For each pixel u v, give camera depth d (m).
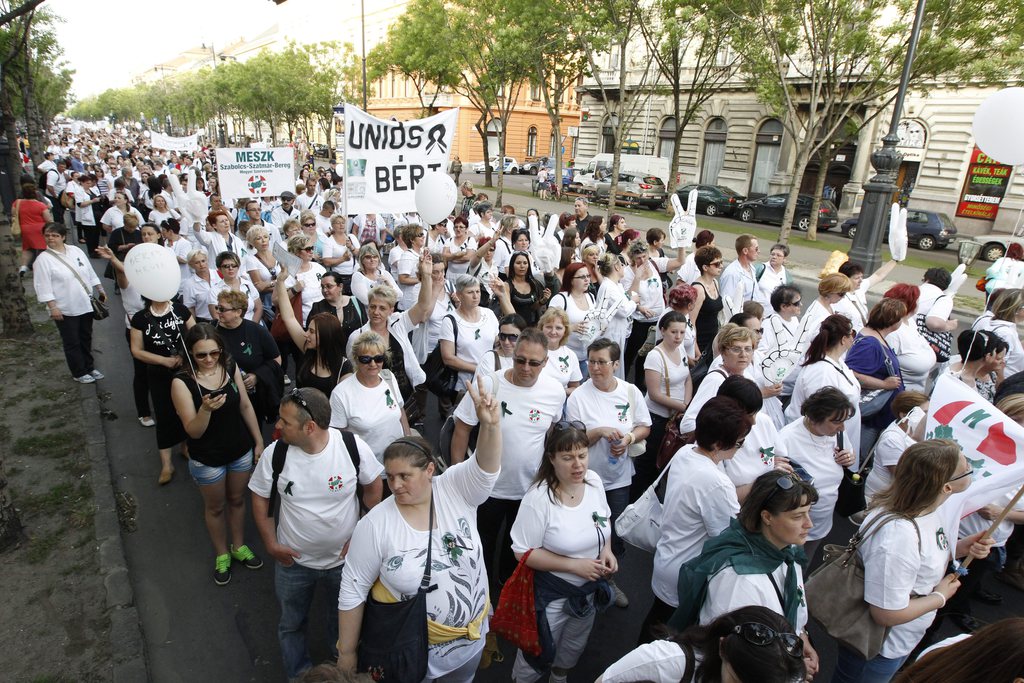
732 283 7.17
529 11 20.61
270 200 11.97
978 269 18.16
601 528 3.01
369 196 6.89
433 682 2.85
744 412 2.92
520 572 2.95
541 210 27.39
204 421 3.69
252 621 3.86
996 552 3.64
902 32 16.47
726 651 1.77
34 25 19.38
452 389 5.40
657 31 21.83
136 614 3.76
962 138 25.42
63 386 6.92
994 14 15.23
